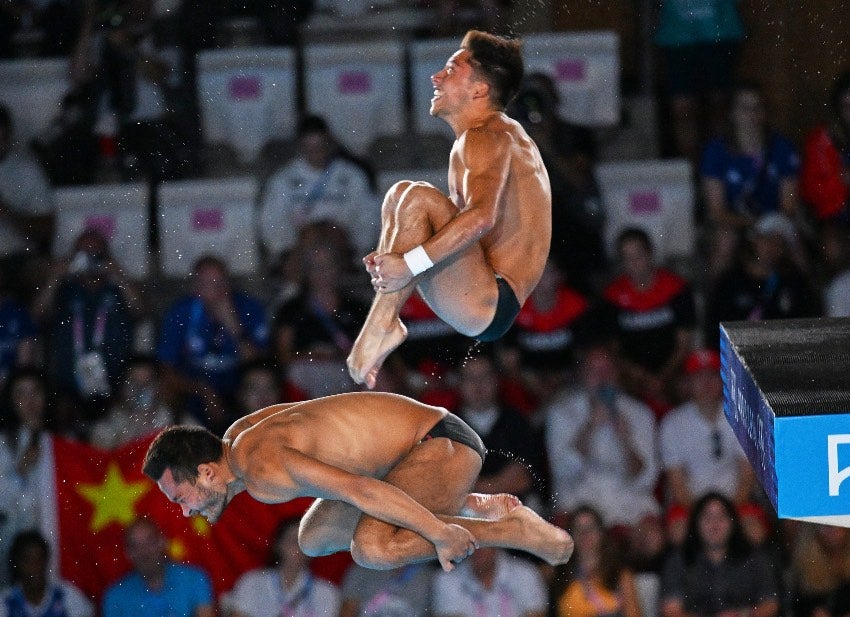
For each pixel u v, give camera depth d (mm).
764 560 27422
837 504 13242
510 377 29031
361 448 15359
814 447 13234
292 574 27234
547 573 27125
